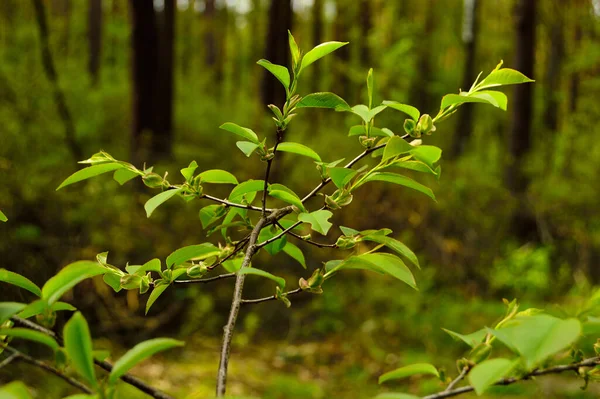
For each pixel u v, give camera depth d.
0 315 0.73
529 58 9.73
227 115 10.74
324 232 0.93
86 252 5.30
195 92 12.87
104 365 0.83
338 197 1.05
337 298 6.64
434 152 0.98
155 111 7.98
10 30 9.38
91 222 5.56
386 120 9.76
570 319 0.63
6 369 3.64
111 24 16.55
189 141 9.29
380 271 0.99
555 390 4.53
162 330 5.49
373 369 5.53
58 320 4.22
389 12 14.05
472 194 8.72
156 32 8.03
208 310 5.87
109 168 1.05
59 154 6.48
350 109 1.03
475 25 15.54
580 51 11.40
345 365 5.55
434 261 8.09
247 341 5.82
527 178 9.21
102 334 5.05
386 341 6.13
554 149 9.97
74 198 5.52
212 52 23.94
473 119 14.34
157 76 8.04
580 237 8.59
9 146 6.07
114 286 1.04
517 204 8.78
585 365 0.82
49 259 5.15
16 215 5.19
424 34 15.02
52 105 7.34
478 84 1.00
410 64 11.77
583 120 10.12
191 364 5.02
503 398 4.44
